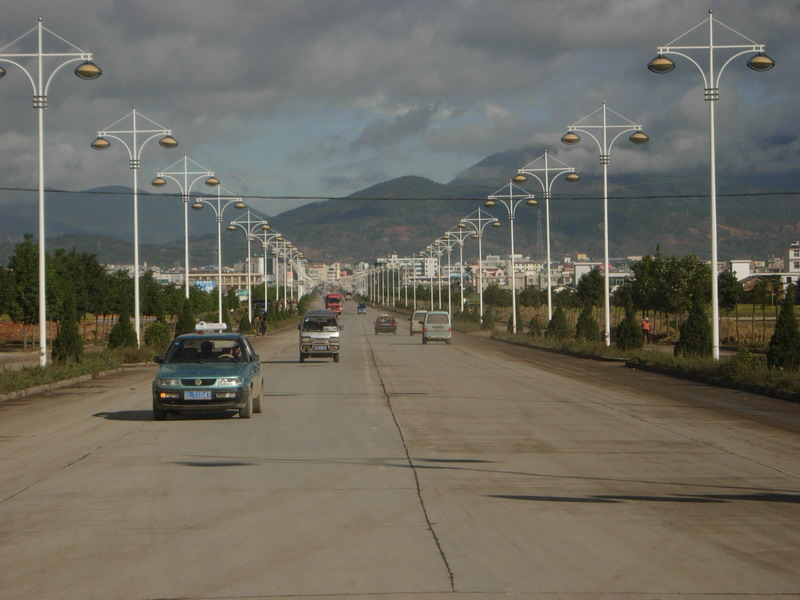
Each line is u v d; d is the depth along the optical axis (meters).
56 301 96.25
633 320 70.12
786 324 45.16
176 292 161.00
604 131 70.44
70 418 32.66
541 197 90.62
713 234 53.28
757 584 11.78
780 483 18.97
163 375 31.14
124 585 11.82
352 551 13.48
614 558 13.05
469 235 145.38
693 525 15.14
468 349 87.62
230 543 14.02
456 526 15.10
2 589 11.66
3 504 17.12
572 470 20.64
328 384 46.66
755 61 49.72
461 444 24.91
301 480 19.45
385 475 20.02
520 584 11.77
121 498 17.61
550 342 88.12
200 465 21.58
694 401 37.16
